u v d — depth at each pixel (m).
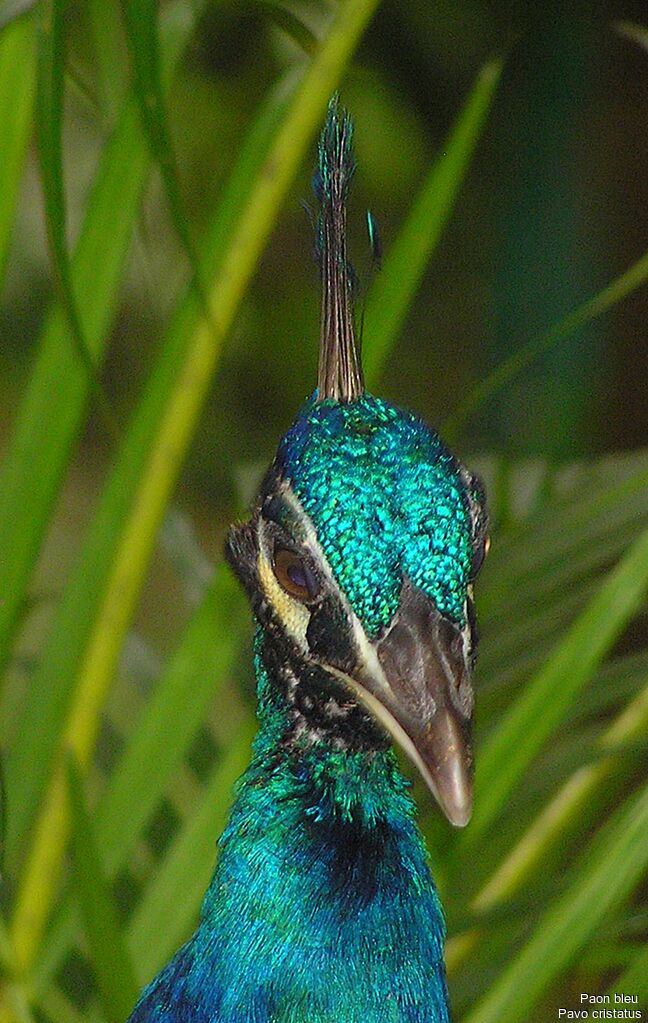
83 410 2.69
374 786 2.62
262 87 3.70
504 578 2.73
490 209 4.01
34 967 2.69
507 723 2.68
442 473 2.61
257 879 2.62
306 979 2.61
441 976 2.62
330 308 2.64
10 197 2.69
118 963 2.65
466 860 2.71
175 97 3.68
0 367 4.11
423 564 2.60
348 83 3.73
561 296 3.43
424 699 2.60
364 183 3.85
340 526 2.61
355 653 2.61
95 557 2.69
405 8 3.75
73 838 2.65
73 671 2.69
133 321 3.91
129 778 2.69
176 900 2.69
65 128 3.37
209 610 2.69
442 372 4.60
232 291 2.69
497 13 3.63
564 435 2.96
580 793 2.72
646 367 3.56
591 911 2.65
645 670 2.71
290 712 2.62
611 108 3.59
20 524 2.69
